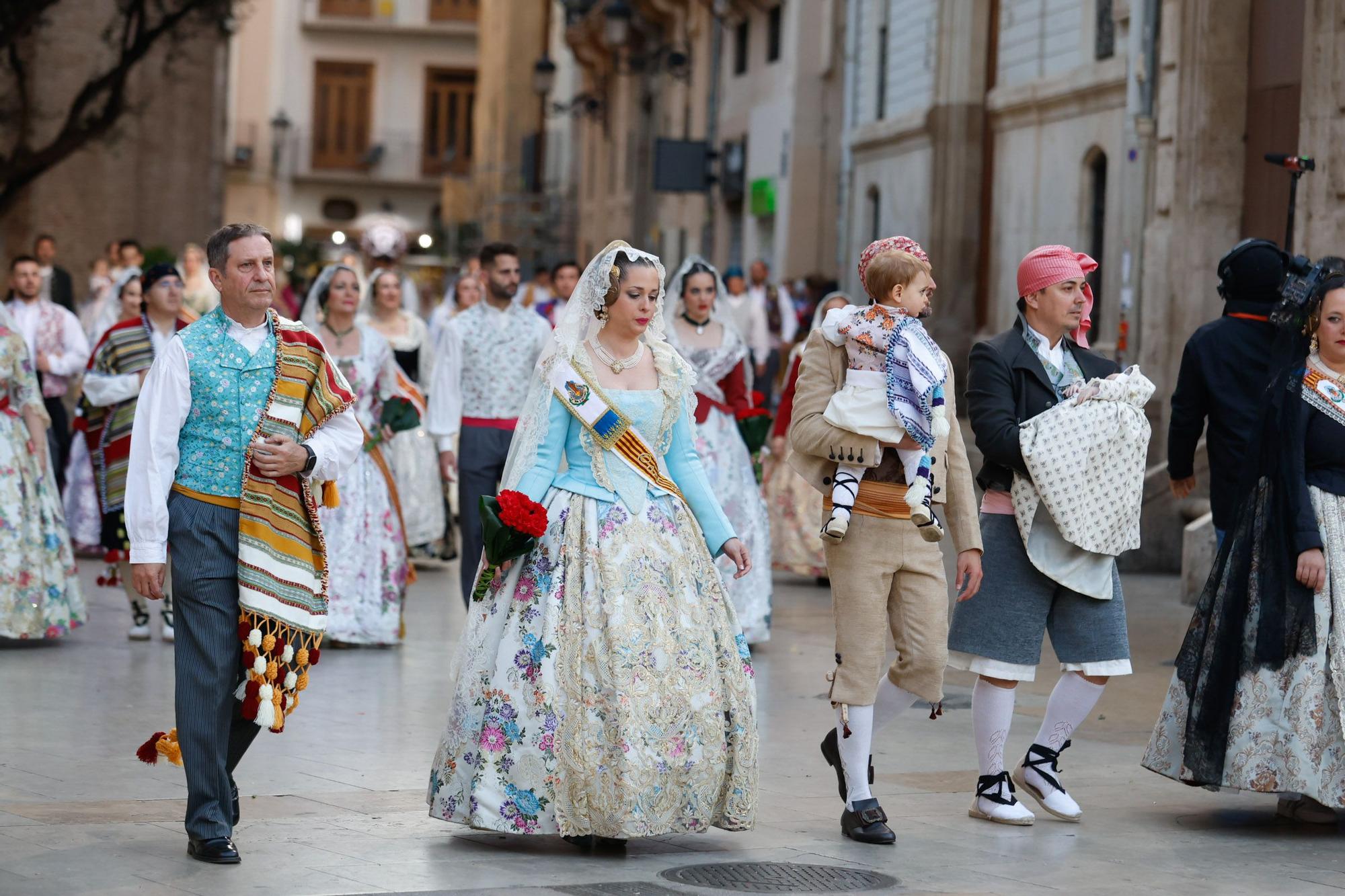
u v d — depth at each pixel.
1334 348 6.90
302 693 9.21
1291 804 7.03
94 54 33.03
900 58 28.06
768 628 11.26
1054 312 6.91
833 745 6.61
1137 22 18.89
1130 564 15.39
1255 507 6.91
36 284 15.45
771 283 33.59
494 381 10.87
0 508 10.23
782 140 32.81
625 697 5.96
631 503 6.22
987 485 6.93
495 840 6.25
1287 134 15.80
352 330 11.03
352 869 5.74
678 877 5.80
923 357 6.33
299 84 70.06
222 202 43.72
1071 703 6.88
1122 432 6.65
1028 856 6.25
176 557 5.79
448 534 15.64
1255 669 6.79
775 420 13.20
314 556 5.95
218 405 5.80
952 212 25.66
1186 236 16.61
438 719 8.61
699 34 39.00
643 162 44.16
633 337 6.37
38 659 10.04
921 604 6.50
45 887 5.41
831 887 5.71
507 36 58.44
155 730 8.09
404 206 70.44
